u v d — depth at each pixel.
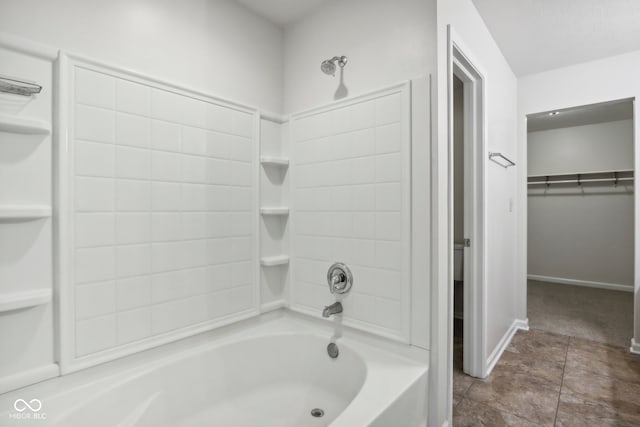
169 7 1.60
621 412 1.88
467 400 2.00
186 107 1.66
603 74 2.83
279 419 1.61
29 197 1.19
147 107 1.51
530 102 3.21
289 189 2.11
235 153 1.88
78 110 1.29
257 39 2.04
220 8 1.83
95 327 1.34
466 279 2.30
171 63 1.61
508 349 2.77
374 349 1.68
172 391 1.51
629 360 2.54
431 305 1.51
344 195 1.82
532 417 1.84
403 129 1.58
